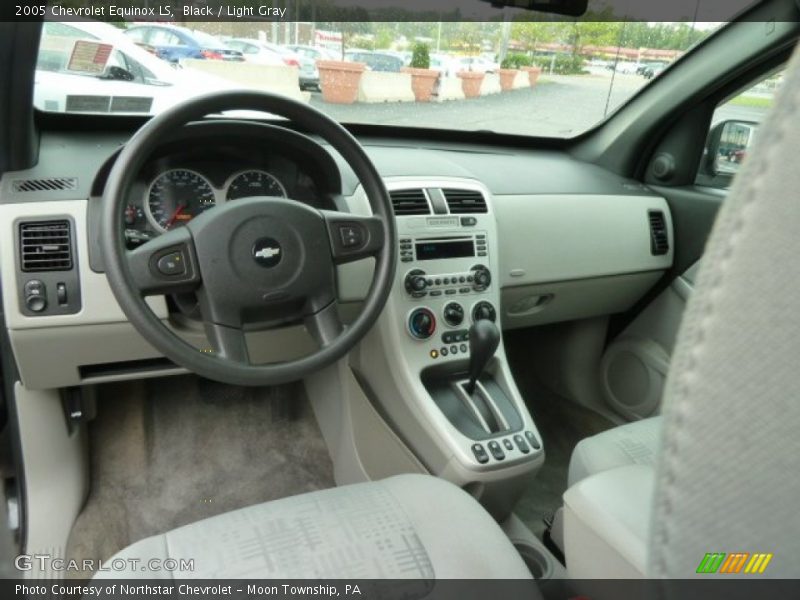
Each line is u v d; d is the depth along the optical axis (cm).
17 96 109
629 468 79
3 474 142
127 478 156
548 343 214
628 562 64
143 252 95
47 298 113
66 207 113
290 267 104
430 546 81
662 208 183
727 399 28
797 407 27
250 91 101
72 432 146
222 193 124
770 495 28
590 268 171
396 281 132
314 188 134
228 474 162
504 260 157
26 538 131
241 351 101
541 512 158
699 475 30
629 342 195
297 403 181
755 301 27
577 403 208
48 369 123
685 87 174
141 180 117
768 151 26
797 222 26
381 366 136
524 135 198
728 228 28
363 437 148
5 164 118
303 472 165
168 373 135
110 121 145
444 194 139
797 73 26
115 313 117
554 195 165
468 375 139
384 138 183
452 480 125
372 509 87
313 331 110
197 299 105
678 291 184
